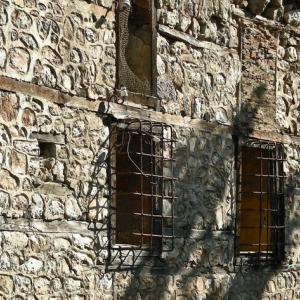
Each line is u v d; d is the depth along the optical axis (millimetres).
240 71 14531
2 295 10625
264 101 14922
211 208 13859
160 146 12898
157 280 12859
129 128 12445
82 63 11812
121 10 12375
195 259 13531
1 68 10711
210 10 13961
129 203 12977
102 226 12023
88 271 11797
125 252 12344
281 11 15266
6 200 10719
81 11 11812
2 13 10750
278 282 15008
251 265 14516
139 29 13117
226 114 14234
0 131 10688
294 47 15617
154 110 12914
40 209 11164
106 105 12141
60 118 11492
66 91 11570
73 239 11602
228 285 14070
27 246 10969
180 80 13445
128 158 12867
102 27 12125
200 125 13750
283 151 15203
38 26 11203
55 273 11344
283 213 15180
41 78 11227
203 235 13695
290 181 15391
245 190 14906
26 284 10945
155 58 12945
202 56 13875
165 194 13008
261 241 15016
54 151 11406
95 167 11969
